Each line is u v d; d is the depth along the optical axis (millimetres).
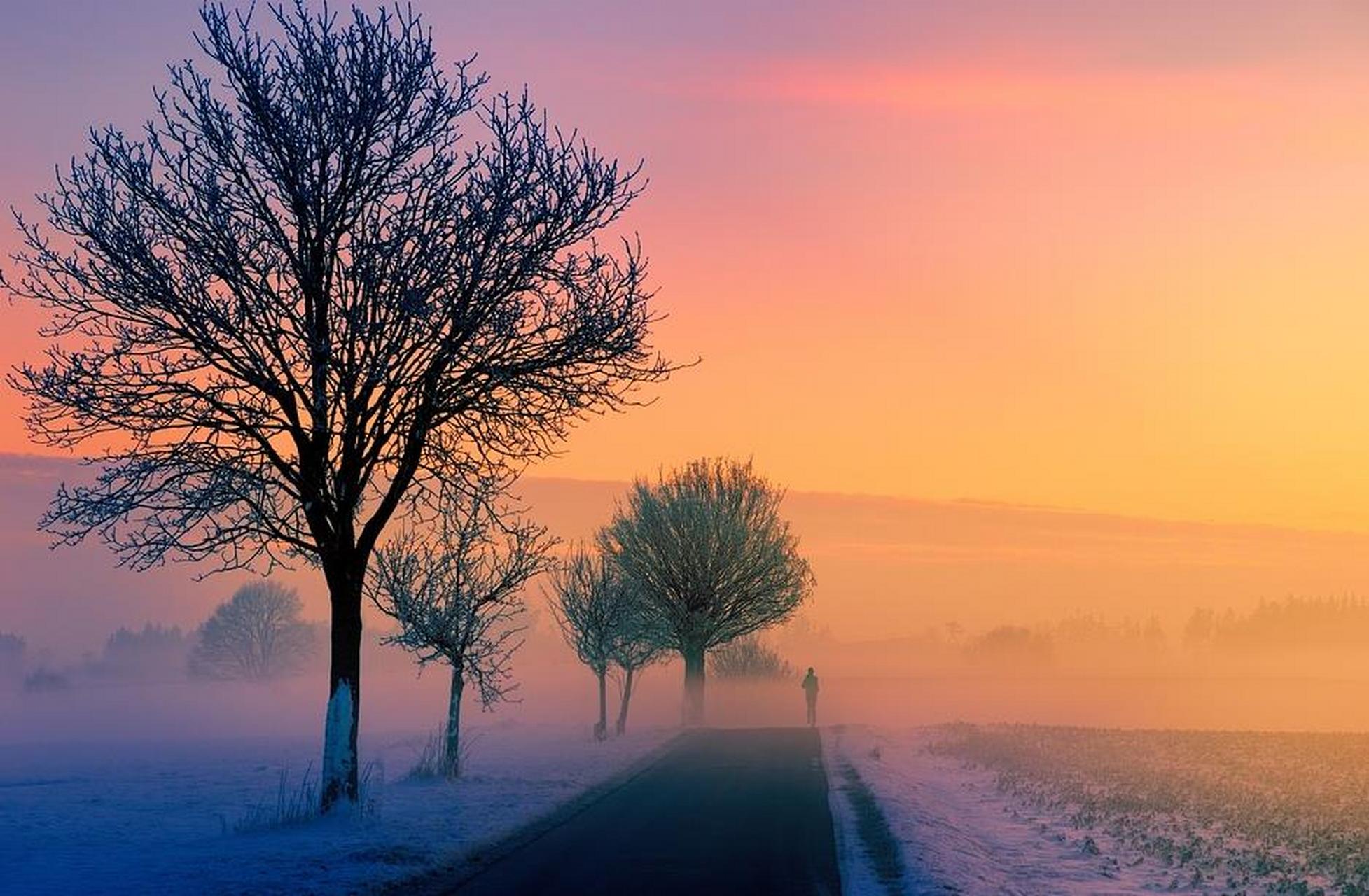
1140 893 14883
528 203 20922
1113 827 20953
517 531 31641
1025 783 28094
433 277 20672
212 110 20516
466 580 30688
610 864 15938
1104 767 32938
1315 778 30297
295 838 18656
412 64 20953
